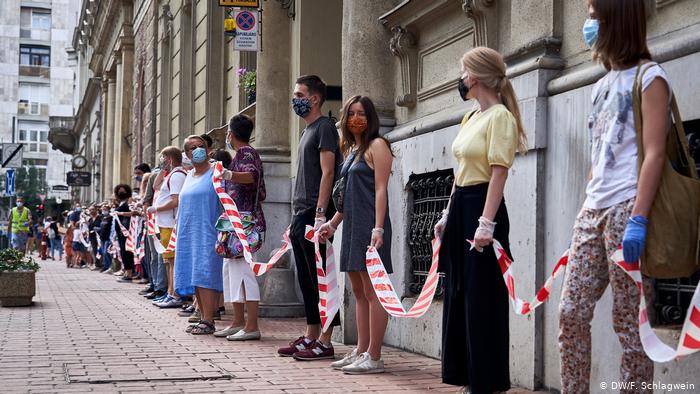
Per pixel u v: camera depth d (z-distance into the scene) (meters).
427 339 6.80
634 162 3.50
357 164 5.95
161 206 10.42
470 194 4.67
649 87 3.45
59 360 6.38
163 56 22.33
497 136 4.51
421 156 7.08
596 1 3.61
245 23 11.38
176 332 8.27
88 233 22.98
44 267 24.64
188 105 19.55
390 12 7.75
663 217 3.37
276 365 6.28
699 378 4.09
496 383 4.59
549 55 5.46
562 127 5.21
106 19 35.16
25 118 75.38
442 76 7.26
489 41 6.36
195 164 8.23
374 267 5.57
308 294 6.75
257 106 11.56
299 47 10.91
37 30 75.88
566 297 3.69
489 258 4.60
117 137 32.50
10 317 9.59
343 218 6.11
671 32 4.59
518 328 5.48
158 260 12.04
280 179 11.04
